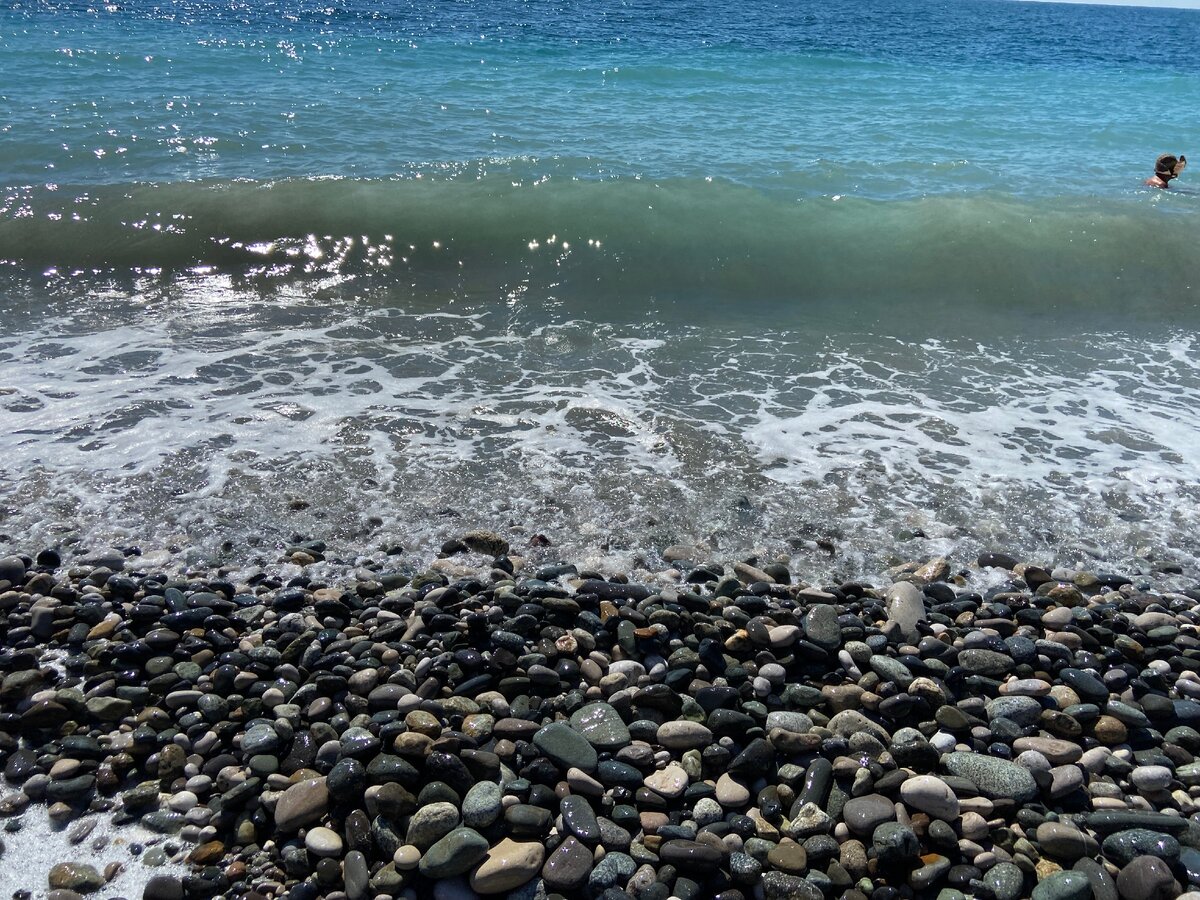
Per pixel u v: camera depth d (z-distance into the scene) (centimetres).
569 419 597
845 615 423
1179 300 858
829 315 804
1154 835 318
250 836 314
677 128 1299
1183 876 308
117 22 1872
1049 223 941
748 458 562
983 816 329
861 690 381
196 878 297
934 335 772
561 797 325
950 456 576
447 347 699
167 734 348
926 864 310
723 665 389
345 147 1111
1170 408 650
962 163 1191
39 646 392
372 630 402
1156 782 347
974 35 2984
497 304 787
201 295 770
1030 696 386
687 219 923
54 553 439
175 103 1253
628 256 871
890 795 335
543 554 467
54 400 582
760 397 642
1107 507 531
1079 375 704
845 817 324
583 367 677
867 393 657
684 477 538
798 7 3575
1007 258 894
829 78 1788
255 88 1373
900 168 1159
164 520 476
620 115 1355
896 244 910
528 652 393
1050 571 479
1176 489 550
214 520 479
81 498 488
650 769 342
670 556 470
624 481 530
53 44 1573
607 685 376
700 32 2327
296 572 446
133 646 383
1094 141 1382
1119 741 368
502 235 885
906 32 2847
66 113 1171
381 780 322
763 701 378
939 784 329
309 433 564
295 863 303
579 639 399
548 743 340
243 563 451
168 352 662
